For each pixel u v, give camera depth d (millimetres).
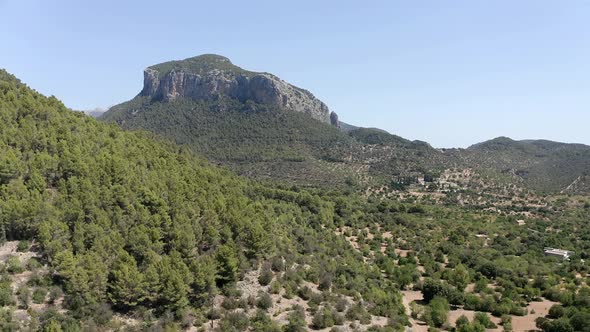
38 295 63781
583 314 85500
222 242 84250
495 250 143625
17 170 78688
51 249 67938
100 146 101562
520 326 90438
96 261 68125
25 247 69938
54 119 98125
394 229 160625
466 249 142750
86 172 84312
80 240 70500
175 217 82250
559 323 84500
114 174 86062
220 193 102375
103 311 64875
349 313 79375
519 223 194250
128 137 118500
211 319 70875
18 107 96750
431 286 101812
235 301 74500
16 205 70625
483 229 171750
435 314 89562
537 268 123562
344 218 162625
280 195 150000
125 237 75188
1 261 67312
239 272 79688
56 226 70500
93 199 77688
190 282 71125
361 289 90062
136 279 67125
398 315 86312
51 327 57656
